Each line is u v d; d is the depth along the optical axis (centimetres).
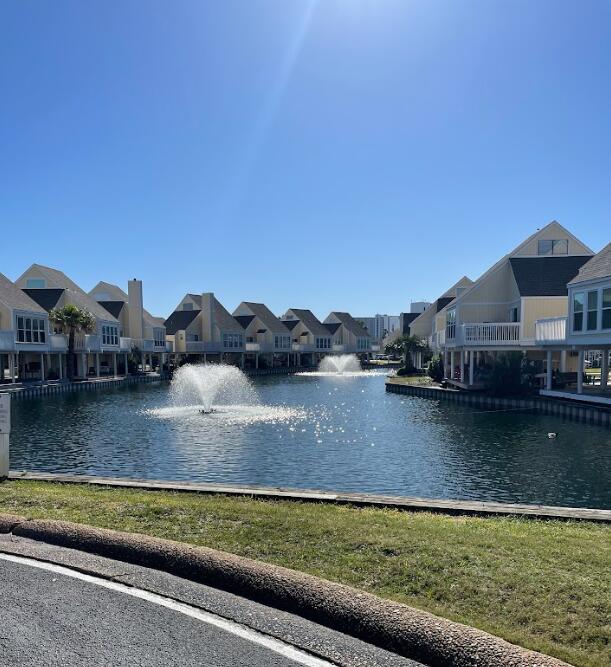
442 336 3959
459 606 420
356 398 3522
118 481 976
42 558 534
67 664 354
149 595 452
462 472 1437
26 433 2106
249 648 369
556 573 480
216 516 668
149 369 6306
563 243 3519
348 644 373
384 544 554
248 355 7956
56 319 4262
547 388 2714
